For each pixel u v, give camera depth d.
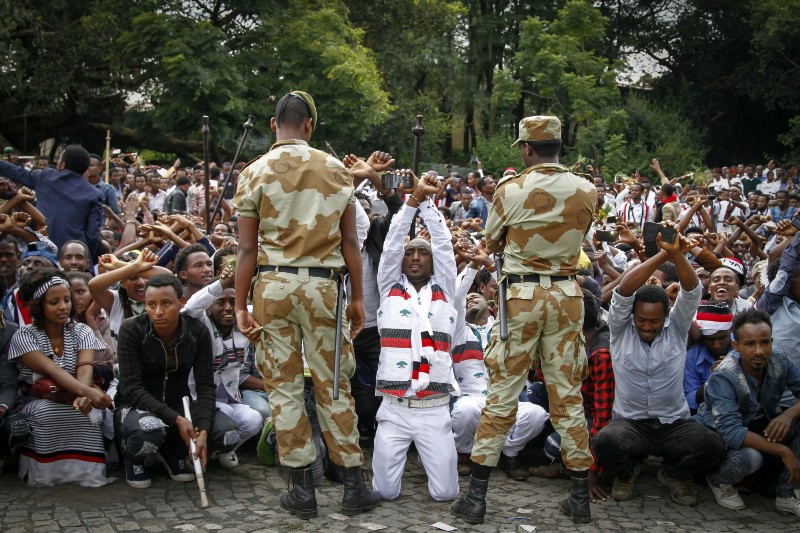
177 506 4.51
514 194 4.42
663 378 4.87
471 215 13.03
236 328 5.34
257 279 4.39
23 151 24.16
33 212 6.56
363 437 5.88
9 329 4.91
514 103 30.20
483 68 34.22
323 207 4.30
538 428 5.19
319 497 4.75
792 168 25.22
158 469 5.15
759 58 34.09
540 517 4.55
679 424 4.91
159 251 6.63
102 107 25.38
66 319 4.82
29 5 22.05
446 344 4.92
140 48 22.44
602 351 5.17
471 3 33.47
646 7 37.34
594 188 4.50
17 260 6.23
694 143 32.16
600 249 8.13
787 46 34.00
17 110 24.48
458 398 5.45
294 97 4.48
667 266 6.23
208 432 4.91
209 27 23.02
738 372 4.88
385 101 25.22
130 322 4.82
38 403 4.74
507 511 4.64
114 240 8.45
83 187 7.17
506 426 4.44
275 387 4.35
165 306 4.70
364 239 5.31
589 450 4.70
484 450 4.42
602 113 29.23
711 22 37.03
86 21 22.14
